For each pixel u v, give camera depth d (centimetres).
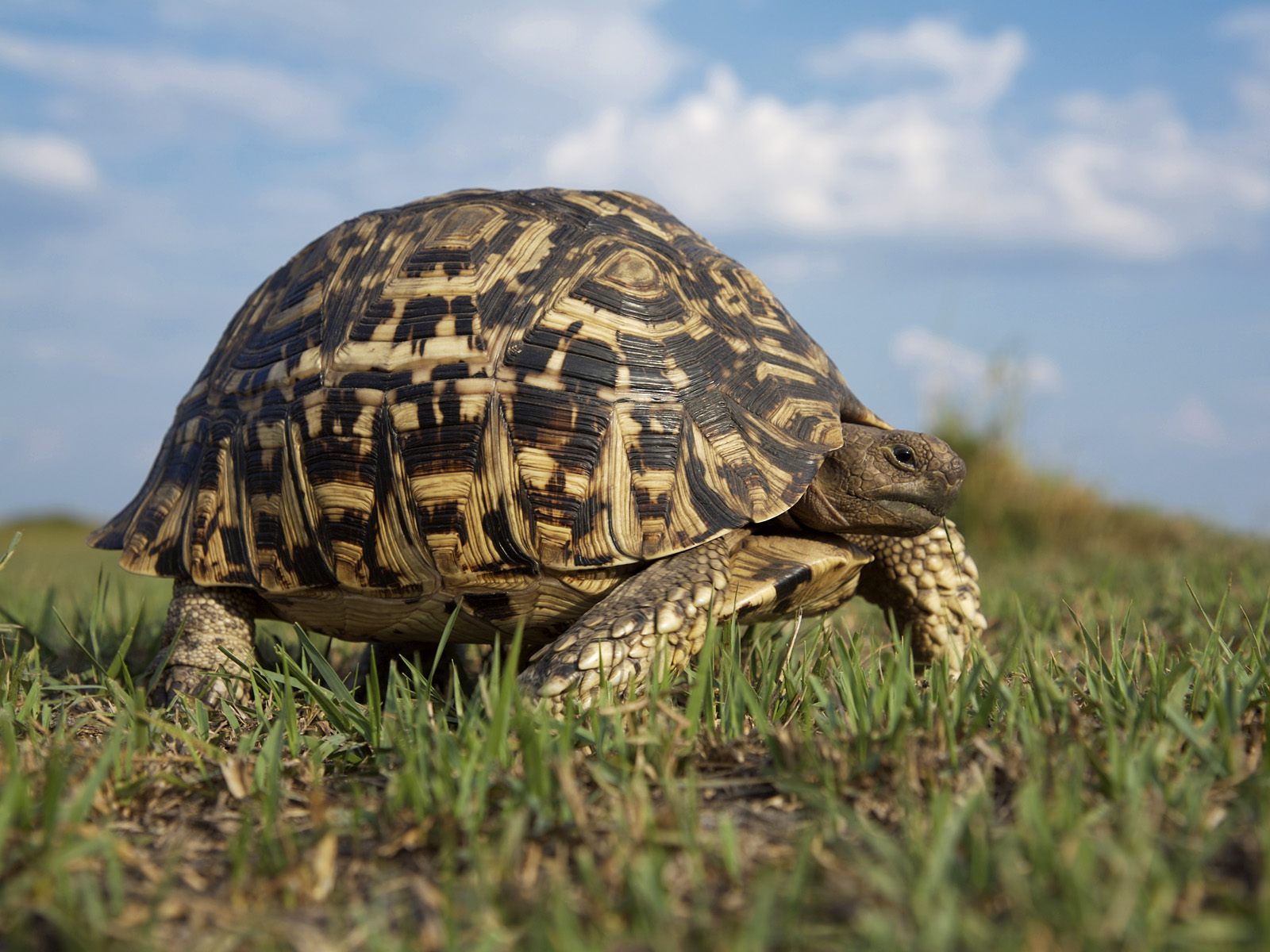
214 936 31
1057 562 134
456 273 56
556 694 47
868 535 61
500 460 52
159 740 46
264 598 60
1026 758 38
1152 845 32
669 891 32
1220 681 44
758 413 55
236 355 62
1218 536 152
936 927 27
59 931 31
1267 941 26
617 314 55
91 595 97
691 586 50
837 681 49
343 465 55
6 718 47
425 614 56
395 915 32
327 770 44
